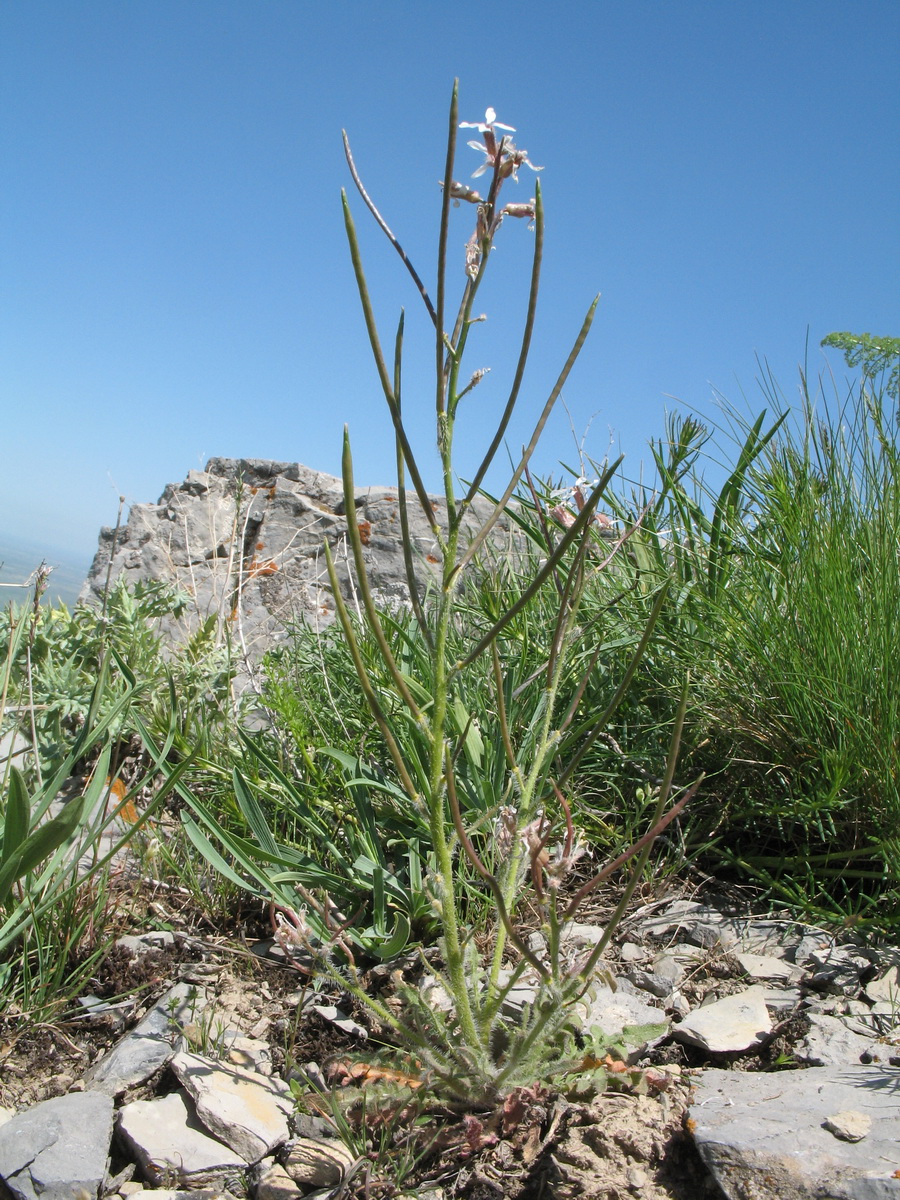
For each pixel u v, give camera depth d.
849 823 0.32
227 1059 0.25
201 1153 0.22
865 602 0.34
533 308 0.19
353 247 0.18
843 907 0.31
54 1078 0.25
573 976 0.20
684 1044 0.25
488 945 0.29
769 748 0.35
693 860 0.33
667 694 0.37
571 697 0.37
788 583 0.36
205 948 0.30
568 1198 0.21
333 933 0.27
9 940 0.27
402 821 0.33
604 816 0.36
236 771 0.31
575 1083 0.23
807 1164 0.20
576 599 0.25
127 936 0.31
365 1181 0.21
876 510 0.35
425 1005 0.23
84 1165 0.22
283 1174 0.22
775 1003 0.26
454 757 0.21
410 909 0.30
